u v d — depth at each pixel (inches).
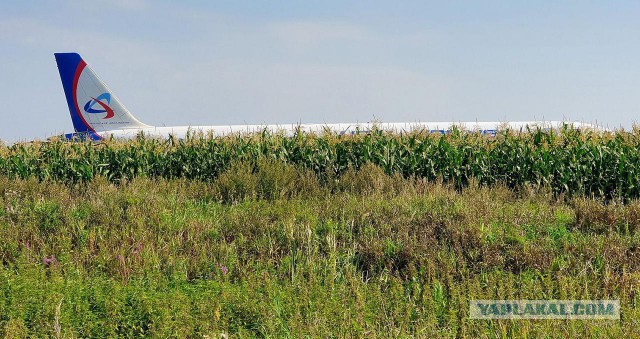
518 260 302.5
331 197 490.3
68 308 221.3
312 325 208.5
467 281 260.5
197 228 378.0
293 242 341.7
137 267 292.5
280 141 711.1
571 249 318.3
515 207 427.2
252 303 229.5
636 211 384.5
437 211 401.4
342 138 717.3
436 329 213.0
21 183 549.0
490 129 1002.7
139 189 542.3
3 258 315.3
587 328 198.5
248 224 383.2
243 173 552.7
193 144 714.2
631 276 259.6
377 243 328.5
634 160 554.3
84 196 533.0
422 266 288.4
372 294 250.7
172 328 207.3
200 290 249.3
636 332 194.4
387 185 532.4
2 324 204.8
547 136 658.8
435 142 679.1
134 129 1179.3
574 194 518.0
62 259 291.0
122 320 216.4
